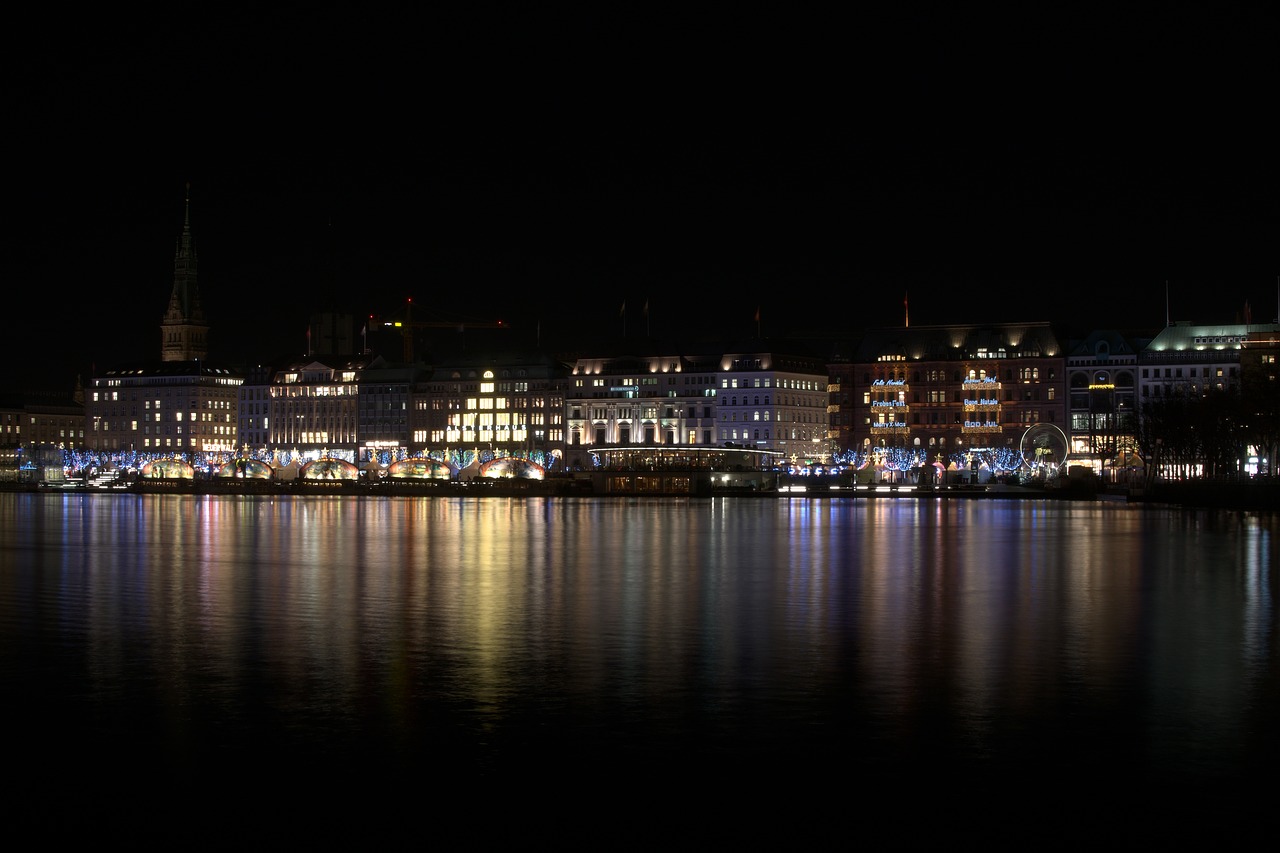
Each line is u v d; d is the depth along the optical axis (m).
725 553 111.62
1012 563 99.88
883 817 33.69
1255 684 48.59
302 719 42.81
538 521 176.62
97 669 51.38
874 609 70.69
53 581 85.75
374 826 33.12
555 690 47.31
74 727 41.78
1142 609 70.44
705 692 47.03
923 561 102.44
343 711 43.97
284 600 74.56
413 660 53.47
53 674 50.31
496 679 49.41
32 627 63.06
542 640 58.94
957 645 57.62
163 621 65.19
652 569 95.50
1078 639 59.34
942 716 43.31
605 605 72.31
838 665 52.47
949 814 33.94
